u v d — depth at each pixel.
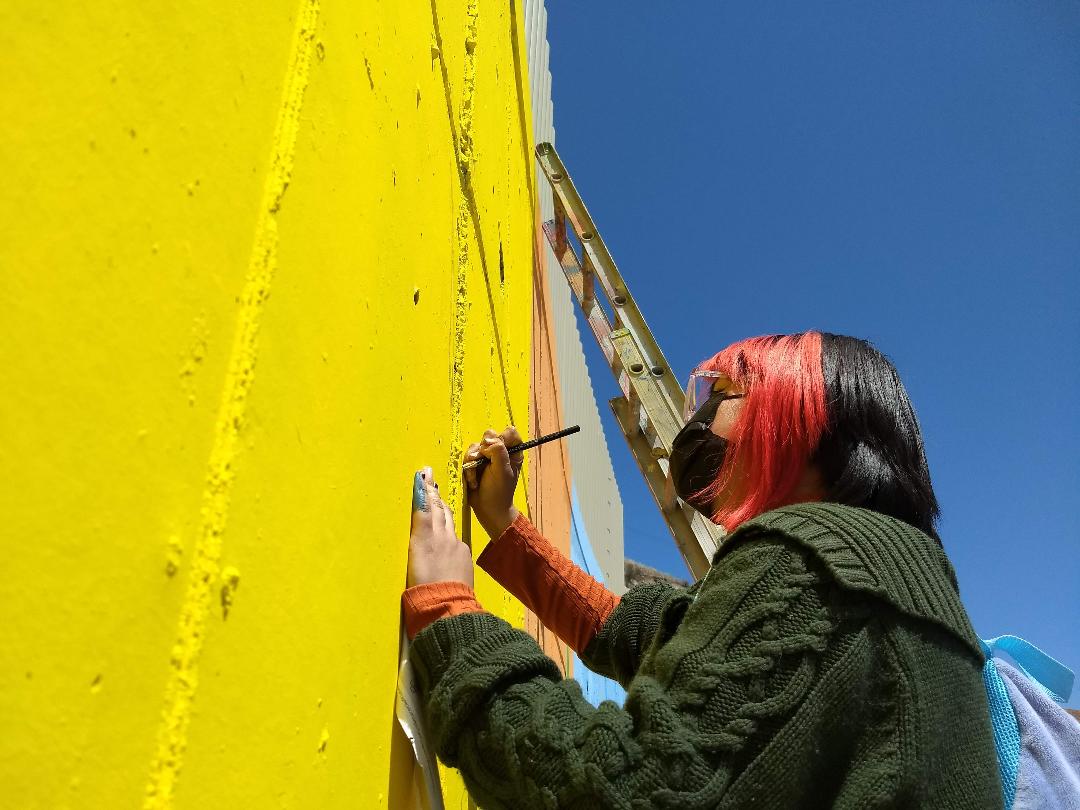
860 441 0.93
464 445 1.71
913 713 0.71
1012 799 0.81
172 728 0.53
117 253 0.50
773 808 0.70
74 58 0.47
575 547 5.46
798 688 0.71
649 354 4.05
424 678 0.98
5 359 0.41
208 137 0.62
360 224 0.98
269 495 0.69
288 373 0.74
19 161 0.42
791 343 1.02
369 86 1.05
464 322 1.77
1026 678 0.90
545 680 0.90
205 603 0.58
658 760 0.72
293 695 0.73
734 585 0.79
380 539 1.01
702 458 1.08
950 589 0.81
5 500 0.40
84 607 0.45
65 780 0.43
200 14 0.61
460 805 1.68
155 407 0.53
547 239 4.48
